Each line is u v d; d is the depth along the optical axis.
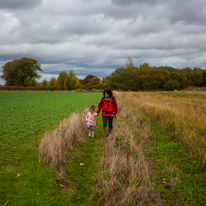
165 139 5.80
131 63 61.53
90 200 2.82
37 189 3.01
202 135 5.14
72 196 2.91
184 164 4.02
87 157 4.45
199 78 55.19
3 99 22.19
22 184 3.11
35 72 73.69
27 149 4.73
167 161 4.20
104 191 2.99
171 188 3.14
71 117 7.27
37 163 3.94
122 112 10.24
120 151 4.58
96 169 3.80
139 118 8.59
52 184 3.17
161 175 3.58
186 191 3.04
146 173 3.40
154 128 7.14
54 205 2.67
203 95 24.36
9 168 3.64
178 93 29.22
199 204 2.72
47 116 9.87
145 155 4.57
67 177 3.47
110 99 5.53
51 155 3.92
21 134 6.34
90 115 6.07
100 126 7.75
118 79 52.44
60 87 74.06
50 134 5.09
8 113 10.84
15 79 70.50
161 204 2.69
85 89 66.62
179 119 6.65
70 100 21.28
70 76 74.19
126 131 6.00
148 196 2.89
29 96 28.97
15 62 67.56
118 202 2.71
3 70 72.69
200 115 7.32
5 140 5.59
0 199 2.69
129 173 3.49
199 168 3.79
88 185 3.25
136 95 23.77
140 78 48.94
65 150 4.65
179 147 4.95
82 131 6.62
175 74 52.81
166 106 10.08
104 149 4.92
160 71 49.97
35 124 7.82
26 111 11.77
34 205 2.62
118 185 3.16
